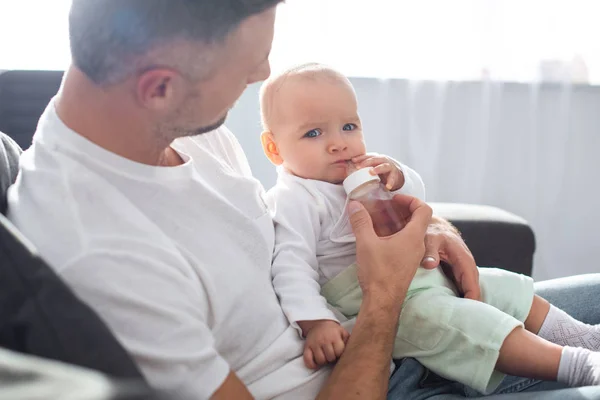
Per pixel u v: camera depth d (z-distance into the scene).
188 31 0.79
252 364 0.95
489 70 2.29
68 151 0.84
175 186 0.90
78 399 0.47
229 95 0.88
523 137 2.41
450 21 2.24
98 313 0.72
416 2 2.22
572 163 2.48
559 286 1.30
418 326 1.07
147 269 0.80
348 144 1.22
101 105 0.83
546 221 2.48
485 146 2.36
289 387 0.96
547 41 2.31
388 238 1.06
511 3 2.27
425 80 2.28
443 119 2.34
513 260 1.57
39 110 1.63
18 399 0.45
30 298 0.64
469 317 1.03
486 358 1.01
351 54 2.23
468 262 1.17
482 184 2.40
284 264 1.11
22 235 0.72
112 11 0.79
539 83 2.34
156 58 0.80
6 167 0.93
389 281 1.02
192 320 0.81
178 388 0.78
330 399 0.92
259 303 0.97
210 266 0.90
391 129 2.32
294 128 1.22
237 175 1.05
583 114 2.44
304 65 1.27
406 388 1.06
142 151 0.88
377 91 2.29
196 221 0.91
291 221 1.18
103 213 0.81
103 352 0.63
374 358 0.95
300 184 1.23
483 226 1.56
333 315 1.05
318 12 2.18
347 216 1.19
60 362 0.60
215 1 0.80
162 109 0.84
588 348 1.14
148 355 0.76
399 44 2.24
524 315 1.18
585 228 2.54
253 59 0.88
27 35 1.77
